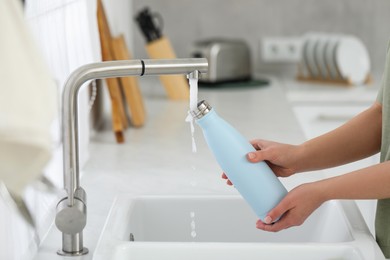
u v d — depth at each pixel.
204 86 3.29
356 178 1.26
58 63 1.60
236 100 2.95
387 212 1.38
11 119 0.73
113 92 2.20
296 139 2.22
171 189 1.70
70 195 1.18
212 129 1.25
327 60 3.35
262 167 1.27
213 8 3.70
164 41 2.91
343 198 1.27
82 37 1.93
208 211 1.63
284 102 2.88
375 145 1.48
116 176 1.82
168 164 1.95
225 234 1.64
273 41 3.70
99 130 2.41
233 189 1.71
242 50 3.38
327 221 1.55
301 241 1.61
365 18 3.71
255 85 3.30
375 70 3.75
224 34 3.72
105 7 2.47
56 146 1.57
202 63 1.22
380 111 1.47
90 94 2.23
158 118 2.60
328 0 3.70
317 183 1.27
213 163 1.96
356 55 3.34
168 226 1.63
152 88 3.30
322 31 3.73
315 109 3.11
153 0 3.67
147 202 1.62
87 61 1.95
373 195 1.27
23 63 0.75
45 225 1.43
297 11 3.71
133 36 3.66
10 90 0.74
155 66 1.21
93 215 1.49
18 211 1.00
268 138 2.24
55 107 0.81
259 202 1.27
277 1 3.70
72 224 1.19
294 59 3.72
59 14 1.63
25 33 0.77
